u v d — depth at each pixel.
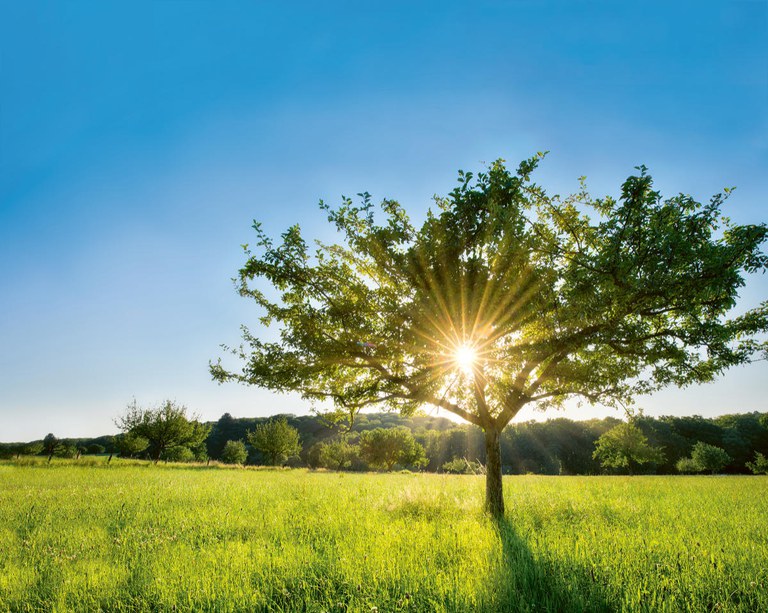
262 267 10.95
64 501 13.37
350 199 10.84
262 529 8.84
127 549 7.36
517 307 9.15
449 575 5.43
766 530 8.22
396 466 93.06
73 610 4.86
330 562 6.05
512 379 11.13
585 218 11.49
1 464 34.88
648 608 4.43
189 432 64.19
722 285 8.62
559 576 5.26
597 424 101.38
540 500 12.82
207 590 5.13
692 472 79.44
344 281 10.98
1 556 7.00
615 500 13.16
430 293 9.66
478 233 9.69
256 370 10.80
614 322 9.72
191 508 11.80
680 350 10.34
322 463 97.44
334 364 11.38
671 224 9.30
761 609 4.42
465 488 16.39
